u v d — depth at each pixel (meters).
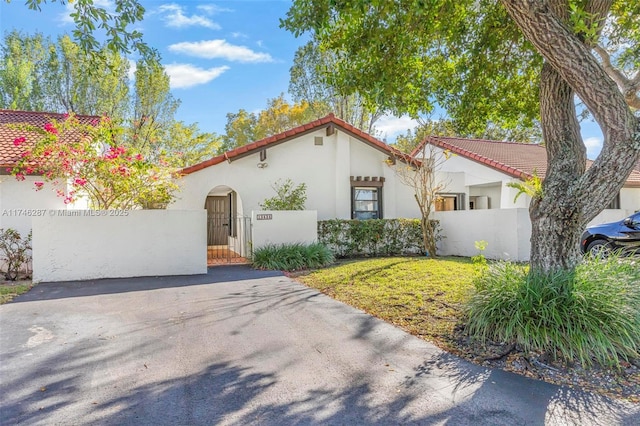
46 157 9.34
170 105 25.25
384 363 4.21
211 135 26.86
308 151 14.41
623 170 4.69
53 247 8.96
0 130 12.14
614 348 4.09
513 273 5.30
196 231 9.94
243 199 13.55
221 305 6.67
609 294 4.48
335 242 13.02
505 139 29.17
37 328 5.43
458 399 3.42
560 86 5.35
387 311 6.15
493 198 18.27
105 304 6.76
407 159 14.41
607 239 10.73
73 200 10.32
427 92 8.27
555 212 5.14
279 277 9.34
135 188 10.10
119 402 3.37
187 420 3.09
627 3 7.18
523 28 4.77
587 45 4.92
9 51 24.83
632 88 7.44
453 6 6.87
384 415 3.16
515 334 4.47
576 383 3.72
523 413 3.19
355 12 5.43
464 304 5.44
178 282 8.76
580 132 5.46
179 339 4.99
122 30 5.30
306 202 14.30
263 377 3.87
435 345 4.73
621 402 3.37
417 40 7.43
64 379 3.83
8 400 3.39
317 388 3.63
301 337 5.05
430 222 13.92
